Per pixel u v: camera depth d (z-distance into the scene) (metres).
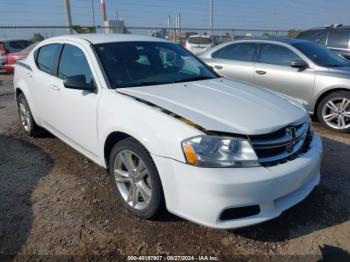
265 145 2.57
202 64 4.27
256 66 6.39
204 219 2.47
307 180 2.83
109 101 3.12
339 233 2.90
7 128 5.53
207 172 2.41
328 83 5.56
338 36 8.86
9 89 9.63
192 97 3.07
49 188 3.56
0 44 15.80
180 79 3.68
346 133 5.54
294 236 2.85
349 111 5.47
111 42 3.76
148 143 2.65
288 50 6.14
